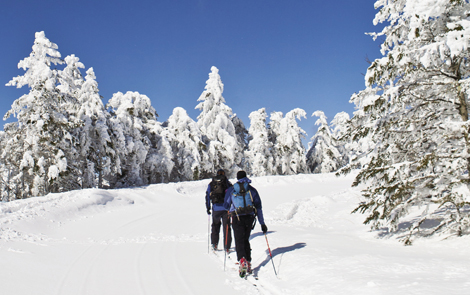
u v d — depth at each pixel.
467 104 5.81
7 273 4.69
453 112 6.03
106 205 15.20
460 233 5.66
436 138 5.91
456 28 5.18
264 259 5.36
